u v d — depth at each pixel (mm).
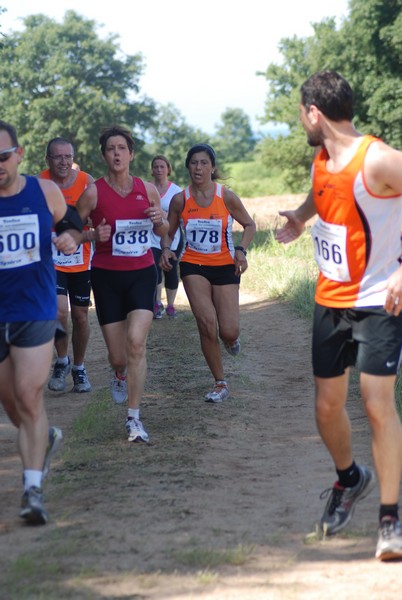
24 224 6379
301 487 7262
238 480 7504
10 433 9523
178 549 5750
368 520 6418
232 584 5164
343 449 5984
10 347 6469
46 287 6469
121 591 5047
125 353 9242
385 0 61250
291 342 14609
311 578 5273
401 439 5629
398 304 5492
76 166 11422
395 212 5594
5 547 5879
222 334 10492
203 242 10336
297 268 20641
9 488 7410
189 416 9867
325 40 64938
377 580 5227
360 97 63938
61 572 5367
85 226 9289
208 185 10352
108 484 7348
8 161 6297
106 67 95750
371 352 5629
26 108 92562
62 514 6566
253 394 11070
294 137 79250
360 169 5480
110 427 9445
